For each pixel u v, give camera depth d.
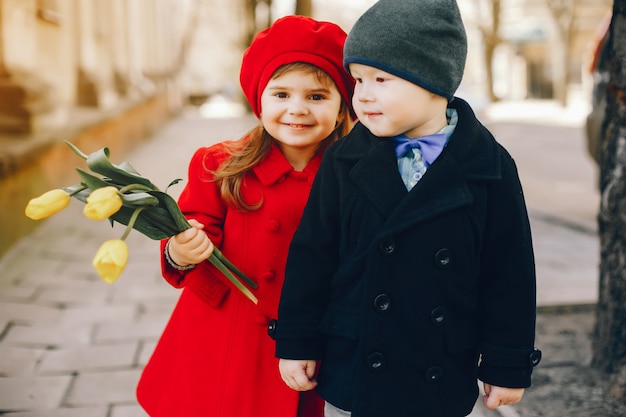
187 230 1.57
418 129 1.48
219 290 1.77
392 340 1.43
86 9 8.90
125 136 10.45
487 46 24.84
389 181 1.45
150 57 17.22
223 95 30.00
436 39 1.38
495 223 1.47
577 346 3.11
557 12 21.59
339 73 1.72
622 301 2.65
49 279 4.16
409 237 1.42
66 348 3.14
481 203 1.45
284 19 1.71
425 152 1.45
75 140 6.62
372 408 1.44
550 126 16.52
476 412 2.56
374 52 1.38
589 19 26.89
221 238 1.80
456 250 1.43
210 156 1.82
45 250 4.82
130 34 13.00
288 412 1.74
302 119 1.71
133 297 3.86
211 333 1.79
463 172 1.44
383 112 1.41
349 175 1.49
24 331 3.33
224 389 1.75
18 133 5.49
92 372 2.90
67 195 1.36
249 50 1.77
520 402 2.58
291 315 1.53
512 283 1.48
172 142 12.41
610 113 2.64
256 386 1.75
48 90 6.16
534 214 6.21
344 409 1.48
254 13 9.92
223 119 18.41
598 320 2.78
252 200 1.76
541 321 3.46
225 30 31.73
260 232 1.76
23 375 2.87
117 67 11.45
